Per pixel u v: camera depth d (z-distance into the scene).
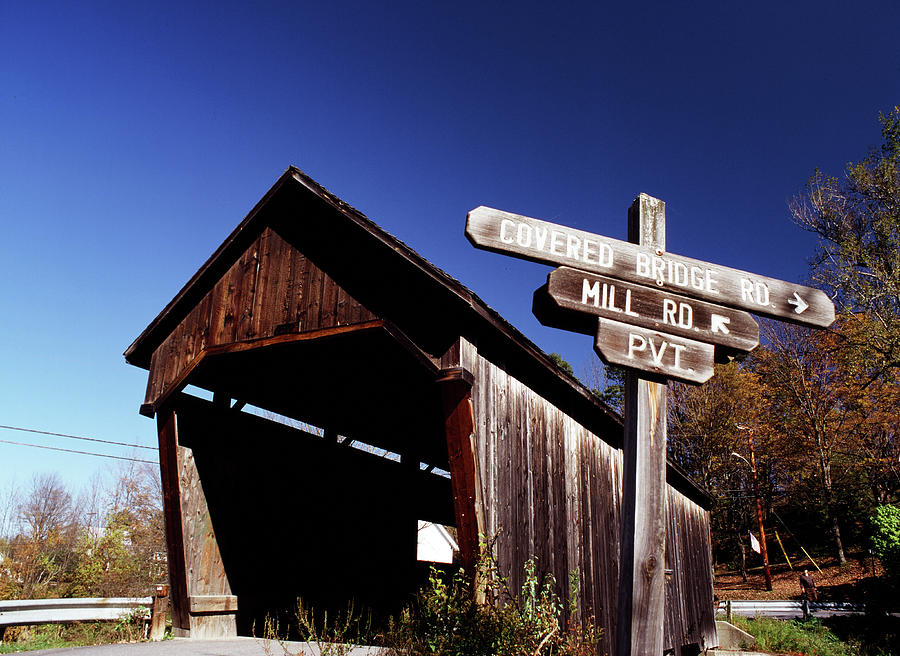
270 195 8.38
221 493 9.01
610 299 3.26
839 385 31.92
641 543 3.01
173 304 8.88
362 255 7.75
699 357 3.36
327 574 10.79
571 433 9.32
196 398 8.82
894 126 24.52
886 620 18.03
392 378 9.51
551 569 7.93
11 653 6.97
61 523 36.50
